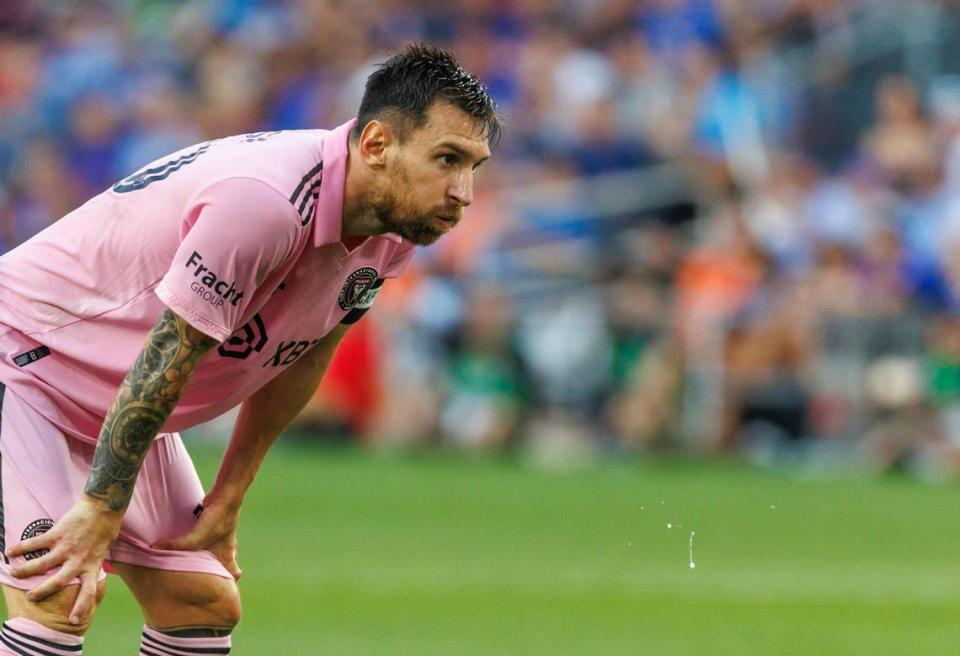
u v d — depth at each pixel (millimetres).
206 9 64125
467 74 14531
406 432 49156
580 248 52969
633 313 50312
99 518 14555
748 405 49031
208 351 14484
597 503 39781
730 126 58188
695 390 49062
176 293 14211
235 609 16297
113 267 15188
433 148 14352
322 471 44219
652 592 28156
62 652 14695
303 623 24812
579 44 60719
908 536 35562
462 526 35688
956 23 60250
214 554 16641
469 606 26484
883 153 55906
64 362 15492
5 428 15320
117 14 64750
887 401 48594
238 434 16859
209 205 14250
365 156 14531
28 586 14766
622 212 54500
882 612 26609
